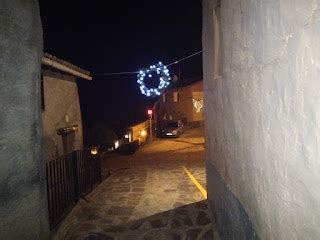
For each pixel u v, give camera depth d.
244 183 4.16
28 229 4.18
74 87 14.34
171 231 7.46
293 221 2.46
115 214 8.85
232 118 4.80
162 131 36.31
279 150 2.68
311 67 2.02
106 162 21.78
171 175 14.71
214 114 6.96
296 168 2.34
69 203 8.83
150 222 8.12
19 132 4.00
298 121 2.26
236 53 4.22
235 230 4.99
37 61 4.45
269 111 2.90
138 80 18.16
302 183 2.25
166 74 17.38
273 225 2.96
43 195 4.66
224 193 5.93
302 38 2.12
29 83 4.24
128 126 32.59
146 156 23.97
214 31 6.45
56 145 11.64
